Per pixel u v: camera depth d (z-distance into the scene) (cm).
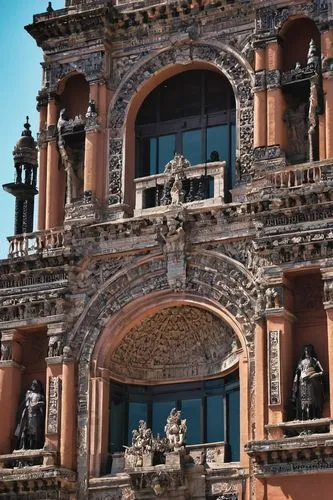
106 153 6988
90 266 6725
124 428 6675
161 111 7131
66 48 7225
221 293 6384
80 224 6769
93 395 6500
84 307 6662
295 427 5878
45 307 6694
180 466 6112
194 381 6662
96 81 7069
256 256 6334
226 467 6116
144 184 6838
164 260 6569
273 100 6581
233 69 6825
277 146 6494
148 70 7044
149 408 6719
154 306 6544
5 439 6569
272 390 5984
